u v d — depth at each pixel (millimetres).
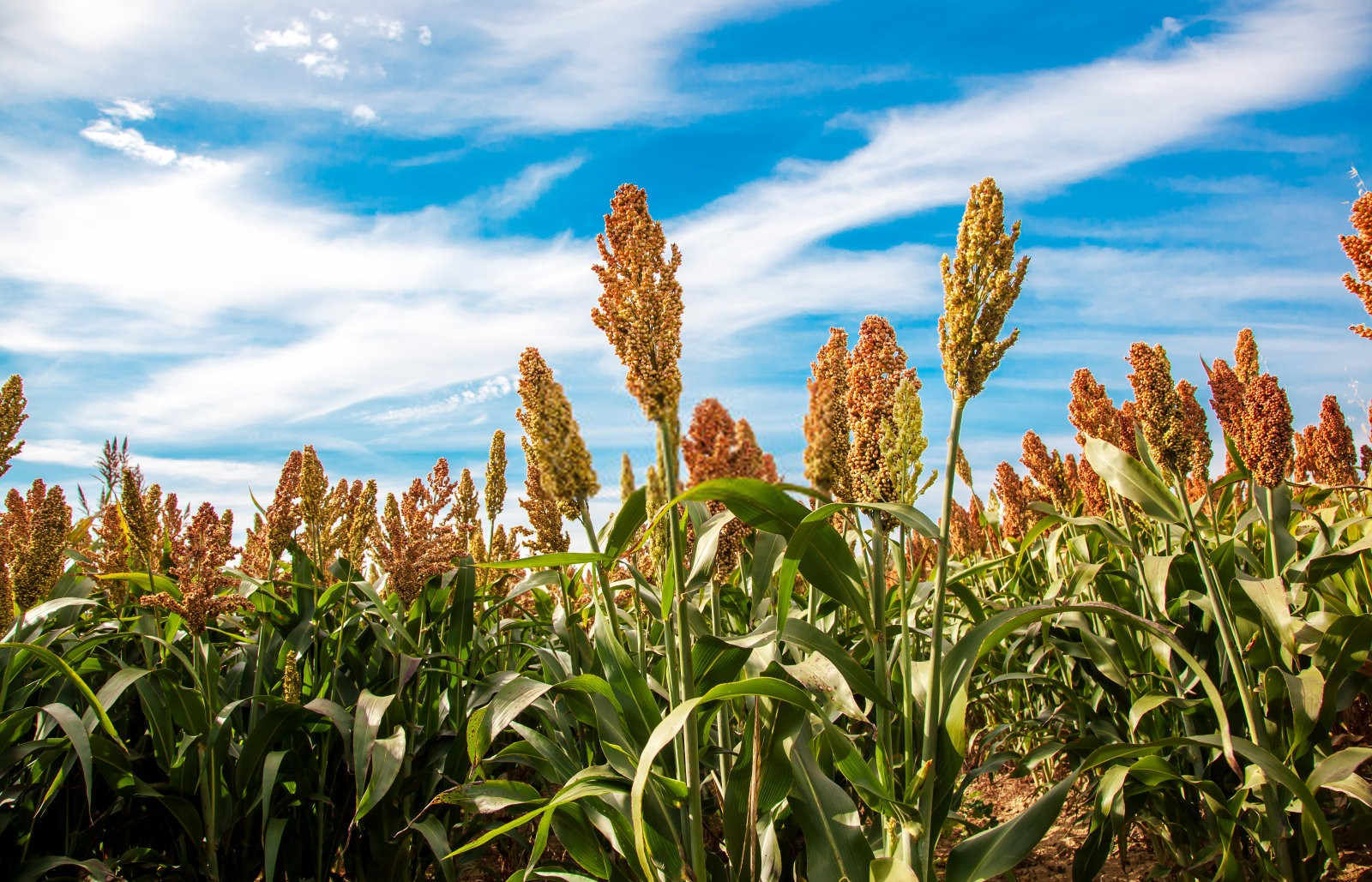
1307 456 5371
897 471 2549
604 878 2777
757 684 2189
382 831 3934
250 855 3924
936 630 2365
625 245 2395
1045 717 4344
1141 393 3223
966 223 2387
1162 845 3910
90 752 3070
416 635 4574
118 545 4984
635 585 2922
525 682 2834
